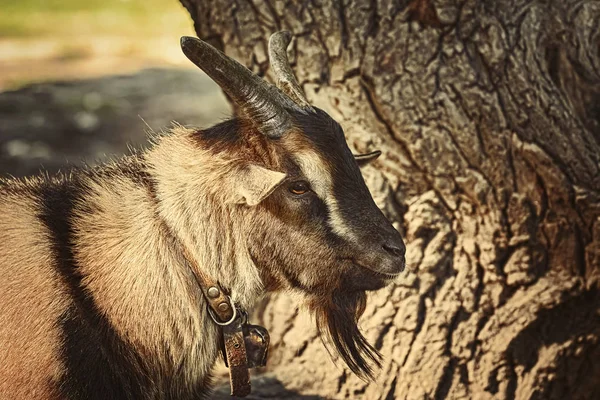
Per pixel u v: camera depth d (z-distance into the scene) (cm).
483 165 536
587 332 547
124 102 1334
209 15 573
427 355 532
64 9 2280
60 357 393
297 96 429
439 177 538
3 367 393
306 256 422
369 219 417
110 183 436
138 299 411
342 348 458
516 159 535
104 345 405
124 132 1170
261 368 577
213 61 387
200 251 418
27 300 399
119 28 2097
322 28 550
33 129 1166
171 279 416
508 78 536
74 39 1958
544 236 541
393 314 538
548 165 531
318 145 410
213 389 562
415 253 541
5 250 409
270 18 556
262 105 401
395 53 541
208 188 418
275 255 425
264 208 417
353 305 456
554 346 544
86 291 407
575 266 541
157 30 2088
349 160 420
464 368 534
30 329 395
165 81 1489
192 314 420
